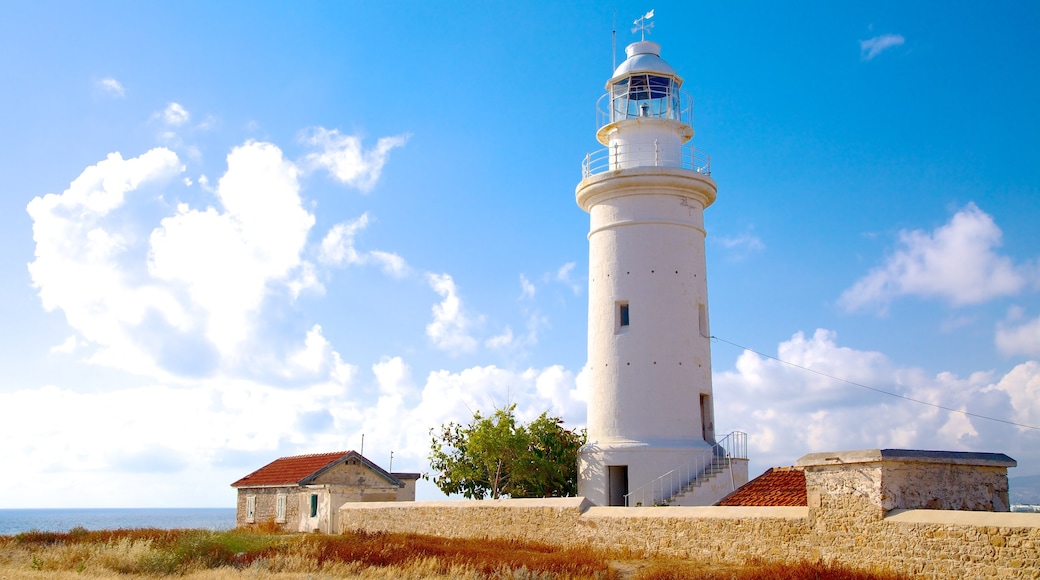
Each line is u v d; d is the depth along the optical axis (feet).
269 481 133.18
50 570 72.02
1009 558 50.34
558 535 85.25
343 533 103.09
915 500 60.13
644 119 111.14
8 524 409.49
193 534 87.51
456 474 118.42
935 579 54.29
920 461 60.34
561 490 115.96
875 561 58.65
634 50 117.50
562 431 118.21
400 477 137.08
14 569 72.08
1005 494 64.28
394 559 73.87
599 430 104.53
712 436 107.14
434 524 100.89
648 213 106.93
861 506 60.23
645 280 105.40
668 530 75.00
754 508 69.97
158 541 85.20
